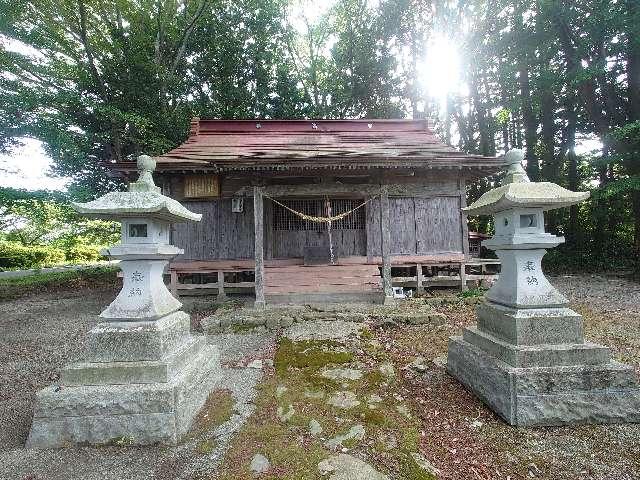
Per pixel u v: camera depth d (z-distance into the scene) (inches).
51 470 117.7
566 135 758.5
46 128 460.1
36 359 248.5
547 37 611.5
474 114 871.7
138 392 132.3
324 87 962.7
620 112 618.2
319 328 285.4
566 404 141.1
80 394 132.2
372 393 171.5
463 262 419.8
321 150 463.2
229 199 433.7
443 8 757.3
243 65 806.5
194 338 179.8
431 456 123.9
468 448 128.7
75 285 624.1
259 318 310.5
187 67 776.3
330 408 156.1
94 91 633.6
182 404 137.9
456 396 168.7
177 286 405.4
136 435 130.6
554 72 612.7
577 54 581.6
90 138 590.2
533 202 150.3
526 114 765.9
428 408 158.1
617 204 637.3
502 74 681.0
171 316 162.7
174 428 131.0
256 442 130.8
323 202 440.8
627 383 143.6
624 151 557.9
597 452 125.3
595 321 301.9
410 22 816.9
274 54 855.1
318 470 113.9
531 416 140.2
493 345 162.4
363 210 445.1
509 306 160.7
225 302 400.2
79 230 802.8
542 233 159.5
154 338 143.3
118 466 119.0
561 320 152.0
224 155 432.8
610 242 668.1
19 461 122.4
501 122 836.0
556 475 114.1
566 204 154.5
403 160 351.6
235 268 415.2
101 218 153.6
